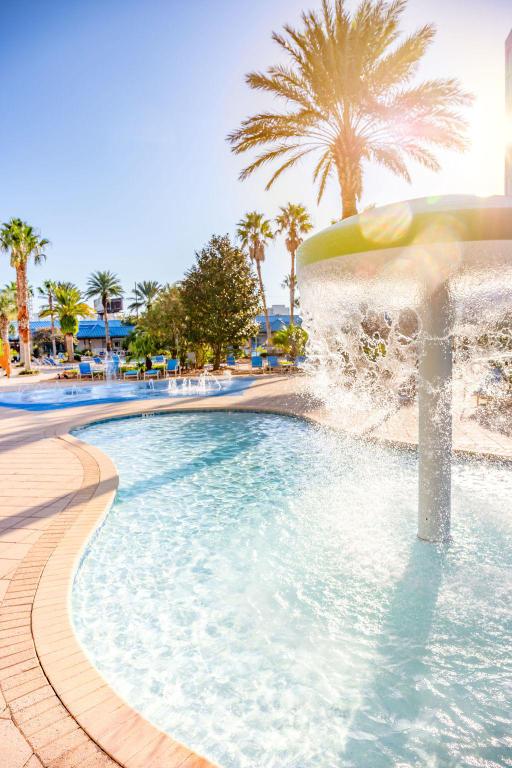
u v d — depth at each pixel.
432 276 3.18
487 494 5.54
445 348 3.98
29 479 6.22
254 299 25.80
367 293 3.62
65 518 4.80
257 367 25.16
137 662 2.95
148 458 8.02
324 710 2.56
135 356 27.47
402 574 3.89
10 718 2.17
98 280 56.47
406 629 3.22
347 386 13.03
